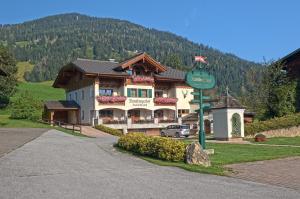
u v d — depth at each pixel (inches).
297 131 1459.2
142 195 398.9
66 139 1127.0
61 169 552.1
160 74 2303.2
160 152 665.6
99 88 2069.4
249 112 2038.6
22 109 2079.2
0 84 2726.4
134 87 2151.8
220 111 1237.7
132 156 722.2
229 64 6722.4
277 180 494.9
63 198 383.9
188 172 547.8
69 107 2155.5
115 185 447.8
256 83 2273.6
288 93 1637.6
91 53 7869.1
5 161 607.8
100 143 981.8
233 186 450.3
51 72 6146.7
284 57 1782.7
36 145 880.3
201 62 802.8
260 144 1036.5
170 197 391.5
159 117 2308.1
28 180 469.7
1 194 396.2
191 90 2379.4
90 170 550.6
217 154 762.2
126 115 2103.8
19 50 7519.7
